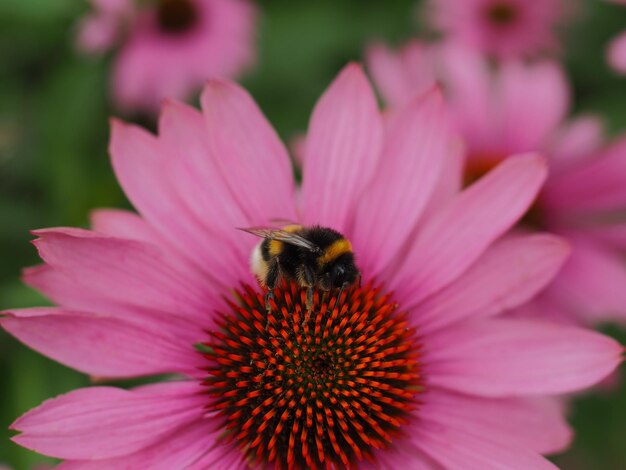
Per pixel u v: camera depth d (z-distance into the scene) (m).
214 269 0.25
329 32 0.40
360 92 0.25
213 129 0.25
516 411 0.25
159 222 0.25
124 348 0.24
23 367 0.31
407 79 0.33
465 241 0.25
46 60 0.38
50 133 0.37
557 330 0.25
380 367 0.25
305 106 0.39
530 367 0.24
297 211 0.26
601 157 0.32
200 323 0.25
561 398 0.28
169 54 0.39
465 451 0.24
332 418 0.24
